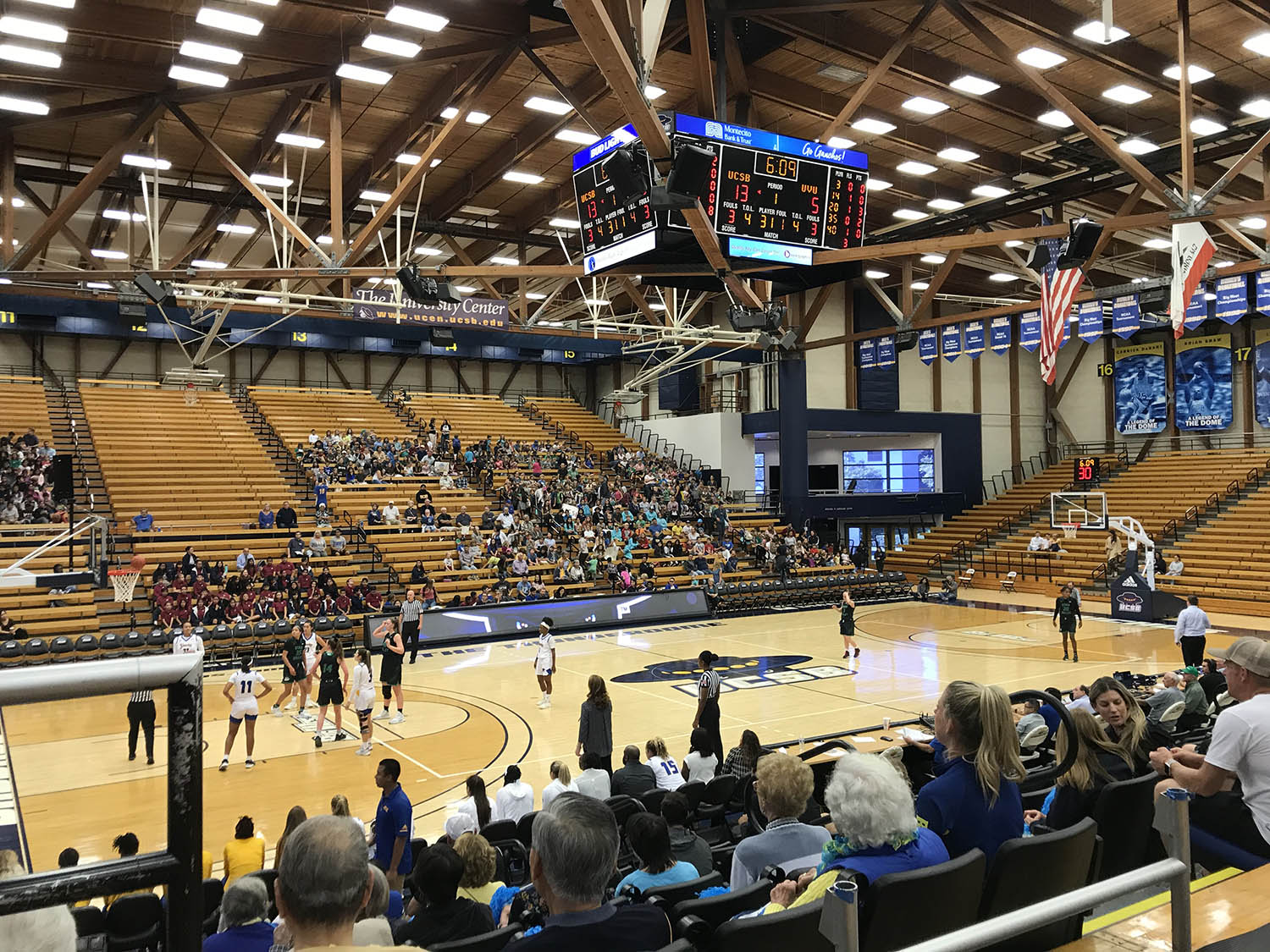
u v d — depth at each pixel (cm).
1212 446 3591
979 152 2470
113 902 247
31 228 2817
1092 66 1950
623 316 3678
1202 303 2761
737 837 707
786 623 2581
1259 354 3412
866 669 1839
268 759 1274
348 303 2252
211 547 2441
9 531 2320
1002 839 302
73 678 109
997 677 1723
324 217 2744
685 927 255
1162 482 3412
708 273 1906
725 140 1538
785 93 2105
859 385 3691
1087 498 3531
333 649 1365
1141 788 371
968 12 1656
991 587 3325
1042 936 275
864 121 2231
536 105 2077
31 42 1661
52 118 1769
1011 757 302
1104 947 232
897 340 3009
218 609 2066
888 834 267
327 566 2511
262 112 2098
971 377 4050
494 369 4512
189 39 1622
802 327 3475
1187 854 209
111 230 2864
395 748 1327
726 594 2795
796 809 430
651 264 1898
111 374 3541
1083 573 3095
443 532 2838
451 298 1928
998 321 2694
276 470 3003
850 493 3628
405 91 2016
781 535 3338
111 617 2109
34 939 157
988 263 3394
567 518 3131
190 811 121
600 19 826
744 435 3850
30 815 1044
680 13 1661
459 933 436
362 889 194
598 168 1656
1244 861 351
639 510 3325
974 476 3872
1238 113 2131
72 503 1630
